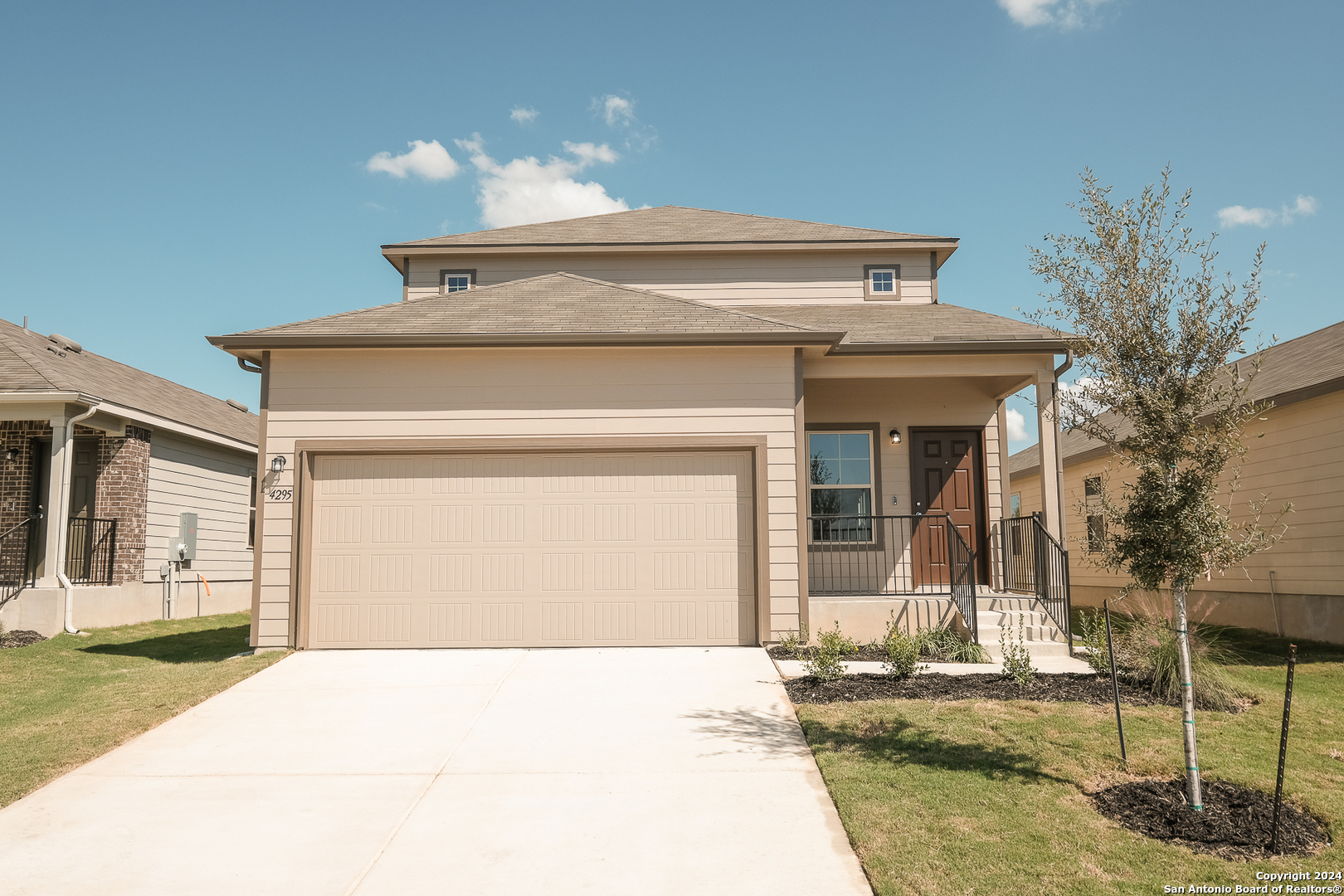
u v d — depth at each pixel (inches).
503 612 366.3
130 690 299.3
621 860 161.0
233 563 684.1
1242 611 473.4
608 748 228.5
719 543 373.1
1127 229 189.6
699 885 150.4
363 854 165.0
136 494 544.4
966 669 321.4
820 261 563.2
